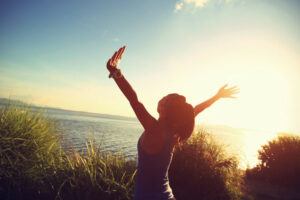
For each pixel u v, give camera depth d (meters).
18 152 4.84
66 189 4.70
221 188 6.54
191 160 6.46
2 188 4.52
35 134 5.30
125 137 35.56
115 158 5.66
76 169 4.96
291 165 11.64
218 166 6.80
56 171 4.88
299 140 12.41
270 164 12.05
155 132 2.04
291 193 10.00
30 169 4.75
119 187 4.77
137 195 2.12
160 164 2.09
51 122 6.52
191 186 6.39
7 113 5.39
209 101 2.95
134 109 1.98
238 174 7.41
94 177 4.80
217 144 7.52
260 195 8.91
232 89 3.03
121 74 1.96
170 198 2.13
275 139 12.83
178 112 2.16
